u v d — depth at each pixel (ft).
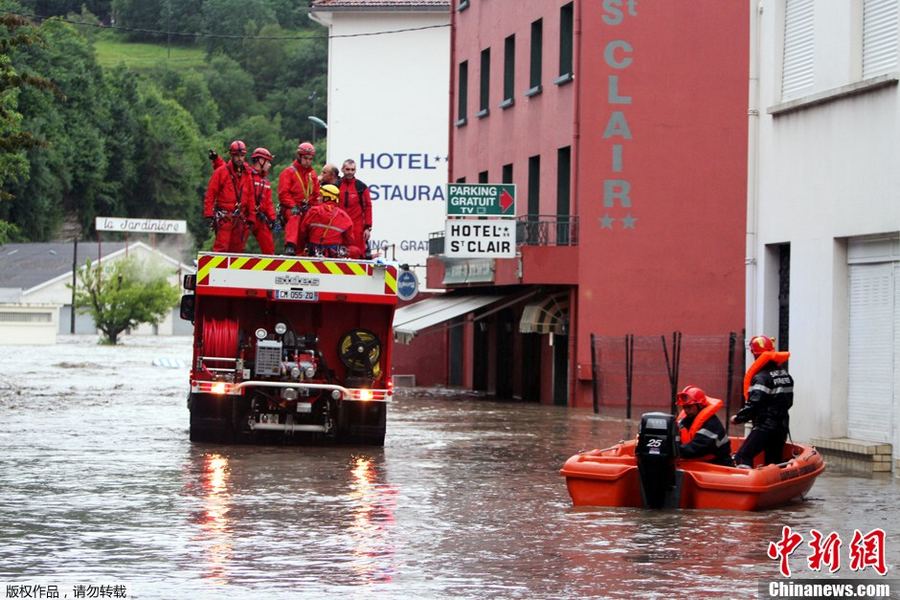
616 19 148.56
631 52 148.87
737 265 150.20
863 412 87.51
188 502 63.98
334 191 95.45
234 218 93.56
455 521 59.47
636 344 147.43
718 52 149.59
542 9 159.84
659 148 149.18
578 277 148.46
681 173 149.48
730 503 63.41
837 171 89.61
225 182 93.50
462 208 147.33
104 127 535.19
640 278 149.18
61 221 523.29
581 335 148.36
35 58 490.08
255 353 92.89
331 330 94.38
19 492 66.95
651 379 147.33
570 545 53.52
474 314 185.78
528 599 43.21
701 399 67.31
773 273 99.66
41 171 491.72
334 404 93.35
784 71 98.12
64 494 66.39
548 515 61.62
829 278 90.12
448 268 176.86
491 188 147.43
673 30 149.38
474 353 186.19
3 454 84.99
